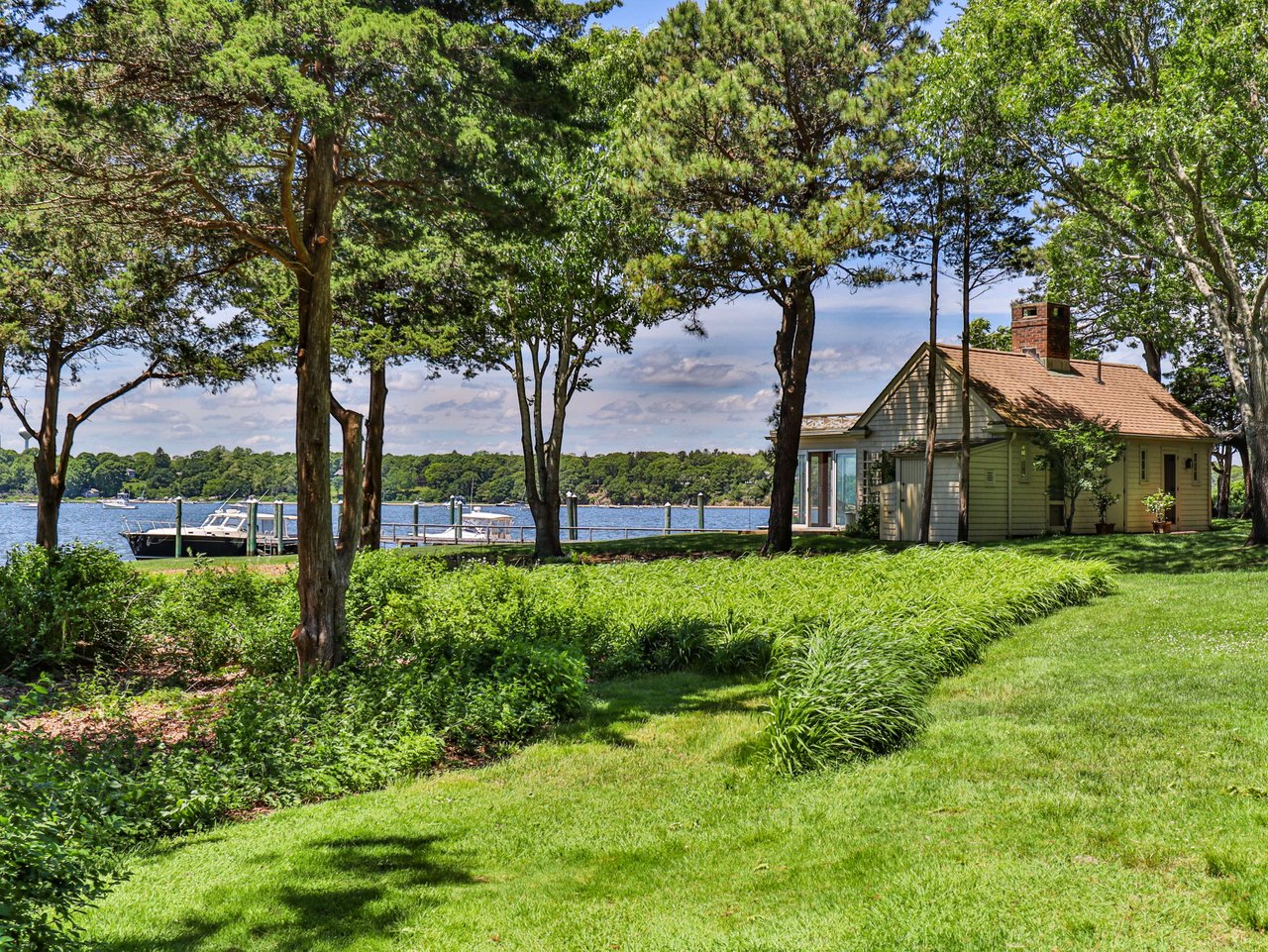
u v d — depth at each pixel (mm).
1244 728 6707
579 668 9312
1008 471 26062
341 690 9016
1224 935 3922
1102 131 16672
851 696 7332
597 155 20719
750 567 17047
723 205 21266
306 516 10211
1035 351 29703
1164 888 4359
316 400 10297
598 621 12141
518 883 5246
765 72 20938
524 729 8500
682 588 14414
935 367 26266
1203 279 20547
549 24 11156
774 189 19750
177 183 10188
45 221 11320
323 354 10352
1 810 3904
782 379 23438
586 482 78938
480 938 4547
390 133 9617
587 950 4359
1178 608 12531
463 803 6645
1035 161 19656
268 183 12062
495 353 24703
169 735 8312
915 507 26953
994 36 17734
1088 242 24859
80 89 9023
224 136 9445
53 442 21125
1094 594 14547
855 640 8742
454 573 16688
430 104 9320
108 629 11875
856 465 29906
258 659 11289
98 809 5590
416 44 8898
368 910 4883
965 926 4180
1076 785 5848
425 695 8477
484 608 13062
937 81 19000
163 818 6230
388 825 6199
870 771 6605
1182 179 17719
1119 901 4270
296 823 6328
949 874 4734
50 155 9914
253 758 7230
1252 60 14945
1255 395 19500
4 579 11703
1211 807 5238
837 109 20188
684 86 20984
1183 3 15719
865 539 27625
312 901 4996
